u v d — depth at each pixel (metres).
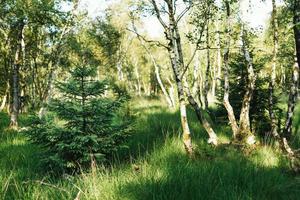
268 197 6.75
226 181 7.05
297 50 9.93
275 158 9.34
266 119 12.85
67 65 21.02
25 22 16.89
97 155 7.97
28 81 27.09
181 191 6.21
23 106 26.39
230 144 10.69
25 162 9.05
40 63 26.22
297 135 12.12
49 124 8.26
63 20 16.97
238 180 7.20
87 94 8.31
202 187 6.45
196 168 7.63
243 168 7.77
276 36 11.42
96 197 5.80
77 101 8.42
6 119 19.66
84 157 7.89
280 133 11.94
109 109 8.35
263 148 10.21
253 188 6.83
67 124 8.32
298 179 7.83
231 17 11.80
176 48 11.27
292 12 10.68
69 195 5.96
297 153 8.96
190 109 20.08
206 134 12.56
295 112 15.88
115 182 6.41
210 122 14.90
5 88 27.33
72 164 7.85
